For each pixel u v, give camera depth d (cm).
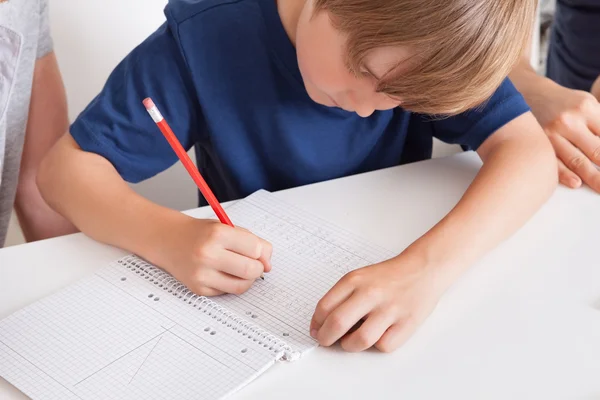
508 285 78
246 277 76
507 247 84
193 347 69
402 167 101
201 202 122
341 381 66
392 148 112
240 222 87
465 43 72
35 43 109
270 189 110
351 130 107
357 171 112
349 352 69
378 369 68
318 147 107
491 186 90
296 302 75
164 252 79
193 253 76
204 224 80
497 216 86
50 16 132
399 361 68
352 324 70
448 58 73
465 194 90
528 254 83
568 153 99
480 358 69
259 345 69
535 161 94
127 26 138
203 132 107
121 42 139
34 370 66
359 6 72
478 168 101
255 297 76
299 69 97
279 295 76
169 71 100
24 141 124
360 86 79
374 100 81
